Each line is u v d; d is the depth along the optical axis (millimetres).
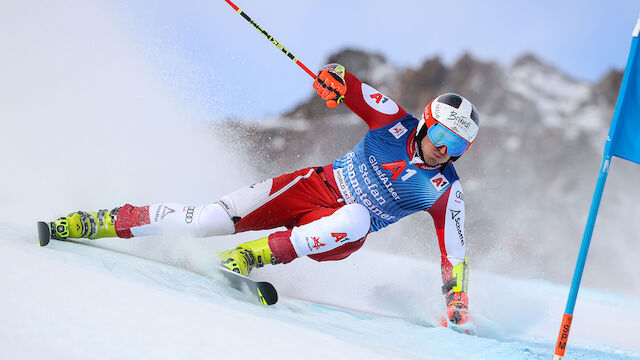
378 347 8320
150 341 6125
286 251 11367
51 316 6234
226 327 7098
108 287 7719
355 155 12695
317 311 10945
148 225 11531
